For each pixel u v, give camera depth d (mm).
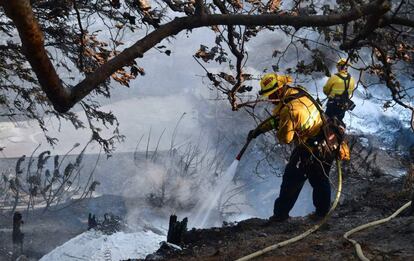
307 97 6766
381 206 7852
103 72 4012
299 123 6594
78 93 3922
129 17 5496
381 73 5875
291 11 5758
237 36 5832
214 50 5934
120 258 8109
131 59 4148
